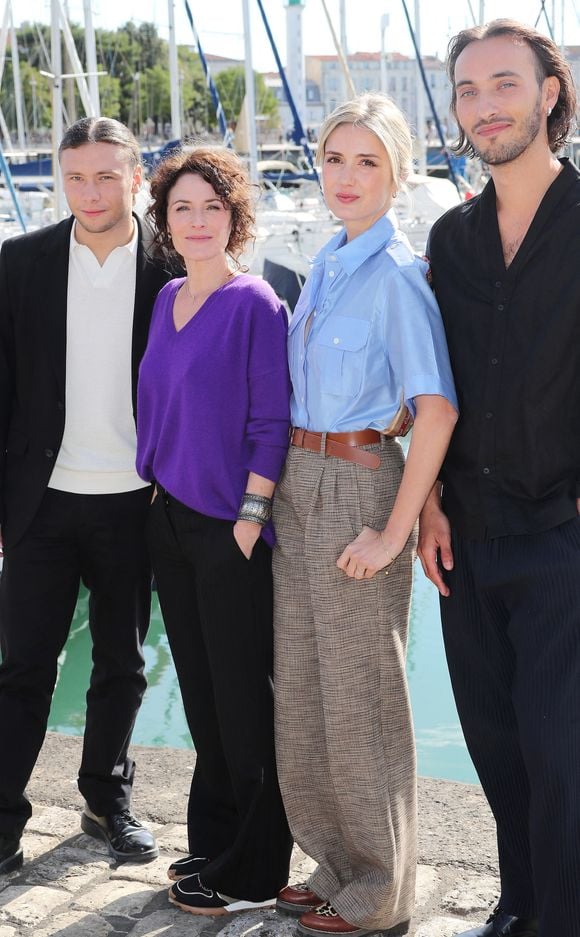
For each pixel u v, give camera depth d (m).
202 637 2.66
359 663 2.40
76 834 2.97
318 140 2.40
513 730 2.39
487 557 2.29
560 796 2.14
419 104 17.81
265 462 2.48
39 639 2.84
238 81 43.44
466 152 2.35
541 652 2.20
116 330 2.79
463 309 2.25
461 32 2.29
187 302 2.59
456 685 2.44
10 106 33.16
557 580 2.20
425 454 2.26
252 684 2.54
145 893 2.69
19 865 2.81
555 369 2.14
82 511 2.81
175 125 16.58
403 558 2.42
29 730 2.84
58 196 11.04
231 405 2.49
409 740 2.48
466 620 2.38
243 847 2.56
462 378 2.26
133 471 2.84
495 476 2.25
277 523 2.52
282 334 2.49
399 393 2.35
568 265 2.11
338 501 2.37
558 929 2.17
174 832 2.98
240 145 16.03
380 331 2.32
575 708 2.15
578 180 2.14
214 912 2.58
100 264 2.79
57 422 2.79
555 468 2.21
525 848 2.40
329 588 2.38
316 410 2.39
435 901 2.59
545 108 2.19
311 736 2.52
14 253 2.83
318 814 2.57
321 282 2.42
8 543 2.85
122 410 2.81
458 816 2.95
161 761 3.41
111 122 2.76
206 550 2.51
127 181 2.75
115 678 2.92
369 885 2.42
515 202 2.20
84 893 2.69
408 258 2.31
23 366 2.82
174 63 16.50
